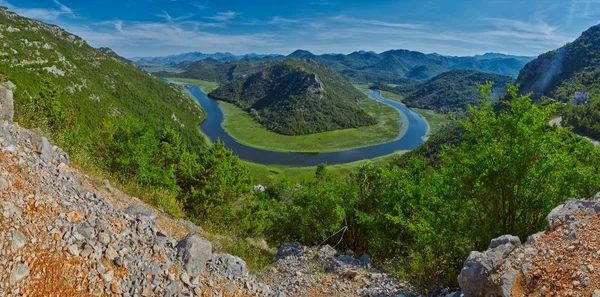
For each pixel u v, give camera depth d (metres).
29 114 13.45
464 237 10.87
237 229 21.20
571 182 10.48
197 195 23.00
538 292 6.19
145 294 6.48
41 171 7.83
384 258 17.03
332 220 19.48
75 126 29.39
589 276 5.68
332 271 12.24
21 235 5.42
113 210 8.54
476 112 12.21
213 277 8.39
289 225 21.80
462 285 7.45
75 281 5.56
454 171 11.84
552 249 6.87
